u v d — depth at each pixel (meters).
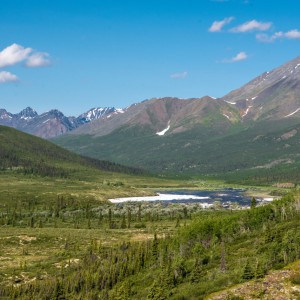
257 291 68.94
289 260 81.56
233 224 124.75
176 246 119.38
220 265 89.62
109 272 109.75
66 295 102.62
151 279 100.31
